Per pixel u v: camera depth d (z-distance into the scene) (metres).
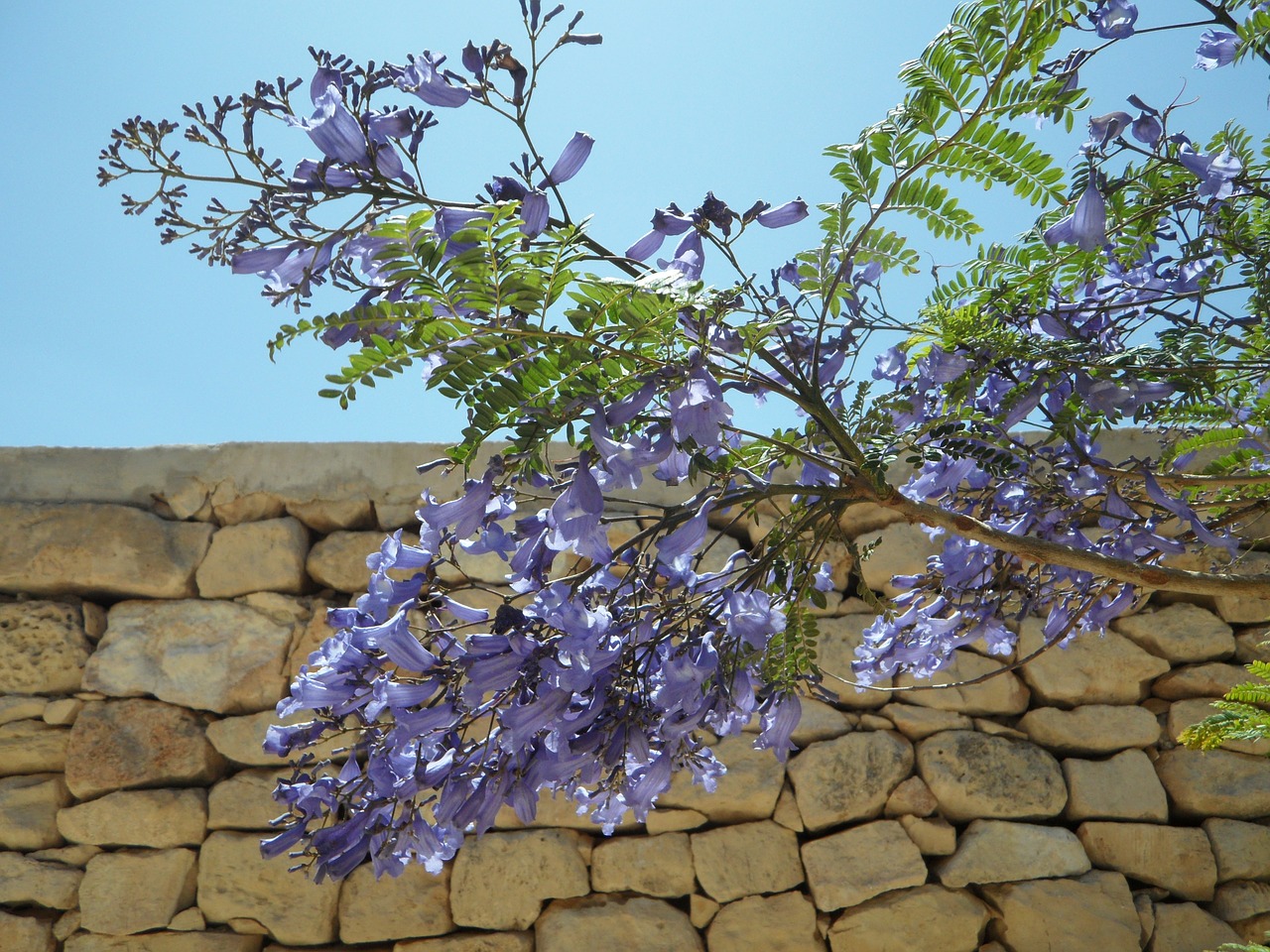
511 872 1.92
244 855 1.93
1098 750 2.01
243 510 2.14
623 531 2.03
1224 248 1.01
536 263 0.63
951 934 1.86
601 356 0.65
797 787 1.96
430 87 0.70
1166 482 1.00
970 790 1.95
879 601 0.91
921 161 0.86
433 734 0.77
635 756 0.75
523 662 0.72
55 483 2.13
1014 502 1.09
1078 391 0.93
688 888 1.92
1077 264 1.00
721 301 0.67
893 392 0.98
